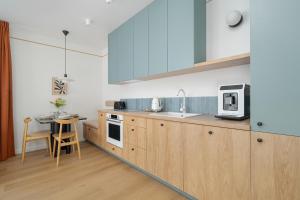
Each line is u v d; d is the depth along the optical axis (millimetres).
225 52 2020
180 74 2535
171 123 1919
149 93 3164
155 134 2131
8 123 3086
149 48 2482
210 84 2203
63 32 3443
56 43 3834
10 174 2373
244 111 1564
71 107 4094
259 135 1242
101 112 3367
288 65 1118
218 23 2084
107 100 4434
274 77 1175
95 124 3807
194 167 1685
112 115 3012
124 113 2689
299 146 1077
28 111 3459
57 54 3855
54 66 3812
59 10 2633
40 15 2789
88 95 4383
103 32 3518
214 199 1521
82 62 4266
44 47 3668
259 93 1240
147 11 2496
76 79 4168
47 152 3373
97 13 2740
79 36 3711
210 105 2205
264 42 1214
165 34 2217
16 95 3311
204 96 2270
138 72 2715
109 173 2414
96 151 3424
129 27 2898
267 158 1205
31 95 3496
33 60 3518
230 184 1404
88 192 1928
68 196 1848
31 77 3496
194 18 1901
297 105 1086
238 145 1352
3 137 2945
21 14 2754
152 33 2420
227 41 2006
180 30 2023
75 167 2625
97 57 4543
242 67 1895
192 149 1699
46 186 2053
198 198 1656
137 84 3453
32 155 3193
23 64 3391
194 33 1899
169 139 1946
